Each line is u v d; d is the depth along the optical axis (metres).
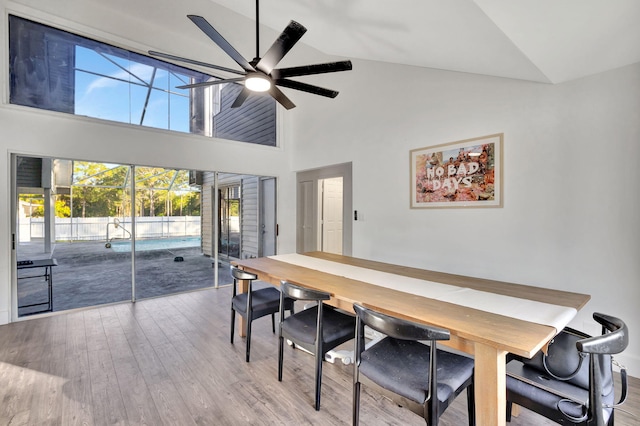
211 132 4.97
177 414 1.86
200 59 4.58
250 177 5.86
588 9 1.60
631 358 2.25
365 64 4.27
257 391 2.11
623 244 2.27
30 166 3.68
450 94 3.31
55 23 3.52
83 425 1.76
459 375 1.49
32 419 1.80
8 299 3.30
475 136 3.11
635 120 2.20
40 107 3.52
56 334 3.02
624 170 2.25
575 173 2.48
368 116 4.26
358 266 2.80
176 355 2.61
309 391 2.11
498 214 2.96
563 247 2.56
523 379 1.49
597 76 2.36
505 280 2.92
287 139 5.83
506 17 1.76
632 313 2.24
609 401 1.33
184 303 4.03
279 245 5.71
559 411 1.29
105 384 2.17
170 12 3.86
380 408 1.94
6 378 2.24
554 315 1.53
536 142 2.69
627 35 1.83
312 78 4.98
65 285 4.71
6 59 3.28
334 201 5.65
